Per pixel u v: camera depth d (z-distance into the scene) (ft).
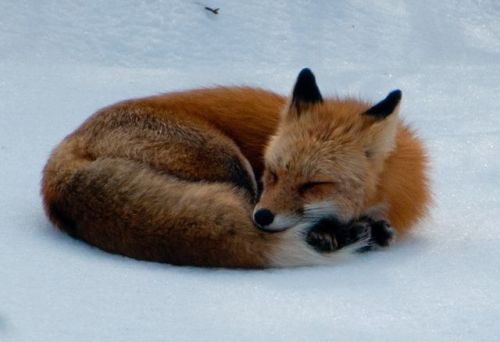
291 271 31.50
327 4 70.90
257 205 32.24
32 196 38.83
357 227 33.37
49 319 26.13
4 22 65.62
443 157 46.09
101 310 26.96
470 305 27.99
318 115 34.40
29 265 30.63
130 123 35.50
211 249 31.48
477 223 37.04
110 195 32.65
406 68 63.72
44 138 47.73
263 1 70.28
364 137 33.47
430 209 37.58
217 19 68.33
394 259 32.91
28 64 61.87
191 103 38.06
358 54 66.59
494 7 73.46
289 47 66.90
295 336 25.43
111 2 68.33
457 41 68.80
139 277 30.12
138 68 63.82
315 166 32.53
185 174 34.78
